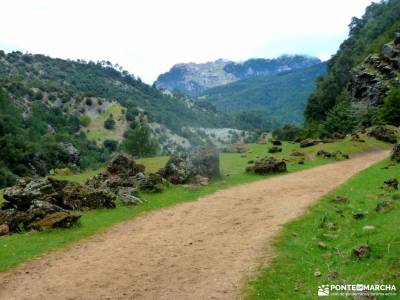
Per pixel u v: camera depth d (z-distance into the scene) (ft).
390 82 410.93
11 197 104.22
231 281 60.23
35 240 83.71
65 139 644.27
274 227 85.92
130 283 61.57
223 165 185.47
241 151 244.83
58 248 79.05
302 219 90.63
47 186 110.93
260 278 60.34
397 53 426.51
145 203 116.26
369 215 84.84
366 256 61.26
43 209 96.48
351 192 112.78
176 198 121.39
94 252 76.59
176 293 57.41
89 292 58.95
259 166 159.43
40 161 398.62
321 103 536.42
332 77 574.56
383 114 340.39
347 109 394.73
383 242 64.18
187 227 90.94
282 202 108.68
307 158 199.11
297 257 68.03
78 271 67.15
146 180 130.82
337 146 223.10
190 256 72.02
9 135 378.12
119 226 94.27
